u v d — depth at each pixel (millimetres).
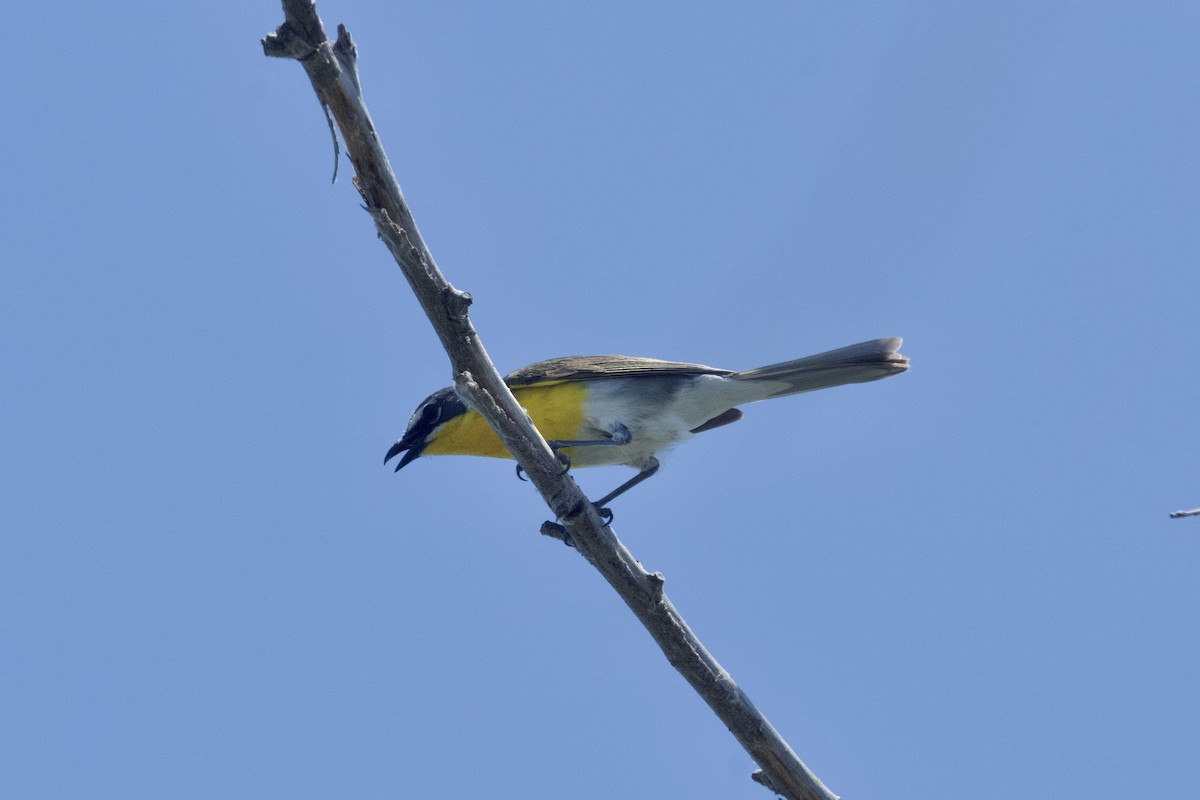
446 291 9750
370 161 9273
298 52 8758
